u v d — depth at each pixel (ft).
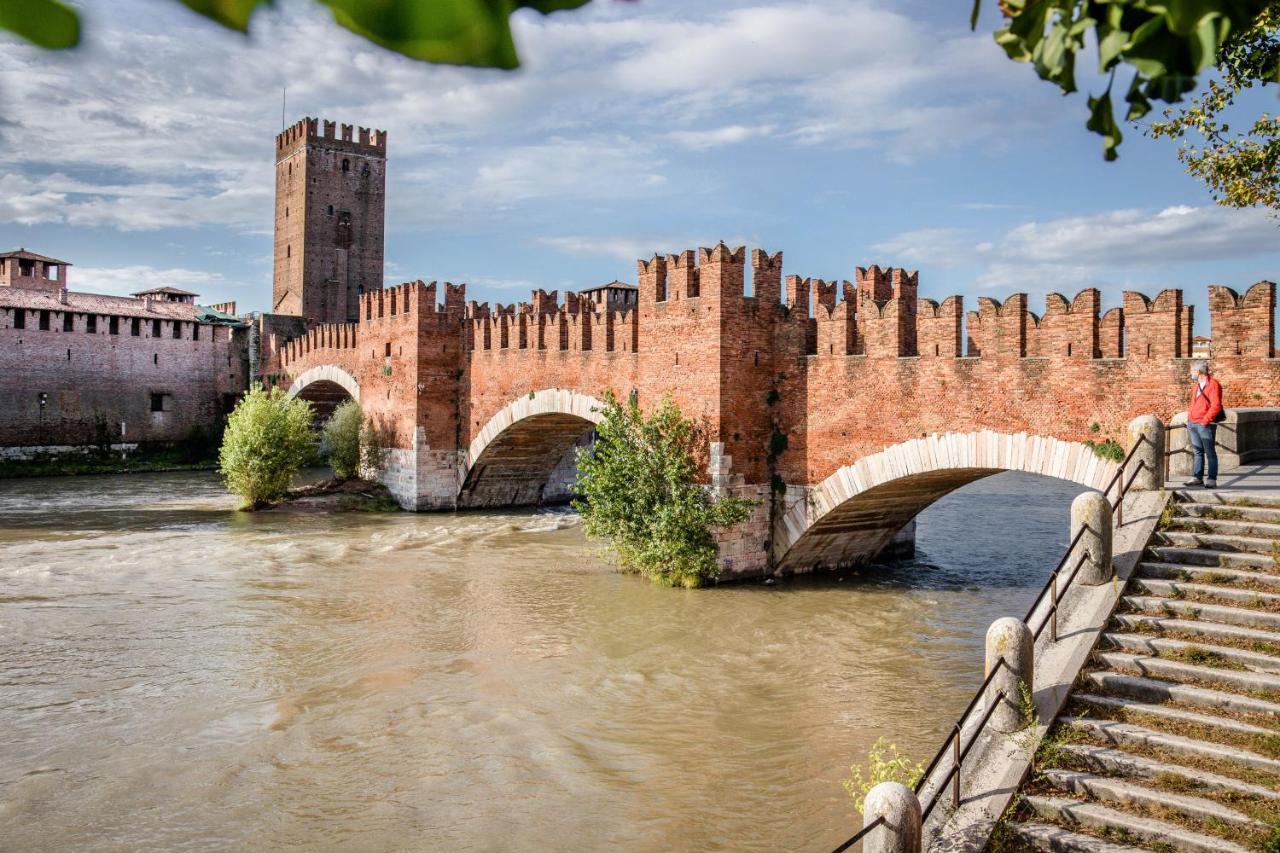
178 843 51.37
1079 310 80.23
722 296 103.65
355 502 172.96
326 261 308.19
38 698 71.72
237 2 3.85
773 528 108.58
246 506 168.45
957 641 86.94
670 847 50.98
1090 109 7.62
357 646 85.51
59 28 3.55
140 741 64.23
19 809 54.65
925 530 151.64
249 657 82.02
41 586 106.93
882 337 96.22
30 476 227.40
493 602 101.50
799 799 56.29
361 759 61.82
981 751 41.47
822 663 80.84
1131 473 59.72
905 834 33.73
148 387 257.34
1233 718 39.58
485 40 4.31
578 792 57.36
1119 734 39.99
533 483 181.68
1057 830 36.83
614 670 79.20
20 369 233.14
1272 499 51.78
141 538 138.82
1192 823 35.37
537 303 152.76
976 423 88.07
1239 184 65.46
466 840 51.80
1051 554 129.59
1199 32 6.44
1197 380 56.70
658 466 107.55
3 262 267.39
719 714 69.46
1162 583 48.21
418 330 168.35
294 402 240.94
